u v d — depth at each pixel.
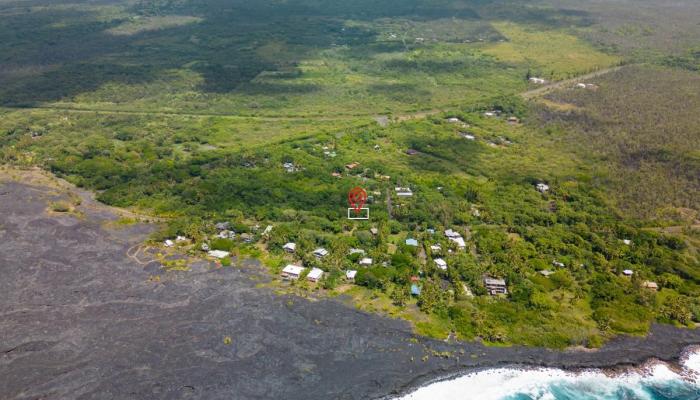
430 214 153.75
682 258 135.75
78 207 159.12
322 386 95.88
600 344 108.69
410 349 104.88
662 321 116.06
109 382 93.56
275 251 134.12
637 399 97.25
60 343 102.31
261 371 98.00
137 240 139.62
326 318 111.44
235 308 113.31
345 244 135.50
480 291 119.75
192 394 92.31
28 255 131.38
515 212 156.38
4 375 94.44
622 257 136.50
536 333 109.56
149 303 114.19
